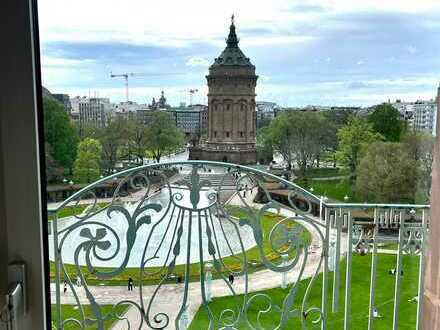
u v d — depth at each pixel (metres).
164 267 1.81
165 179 1.77
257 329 1.91
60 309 1.64
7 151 0.97
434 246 1.47
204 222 1.82
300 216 1.87
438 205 1.46
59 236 1.62
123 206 1.73
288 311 1.92
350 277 1.96
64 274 1.68
